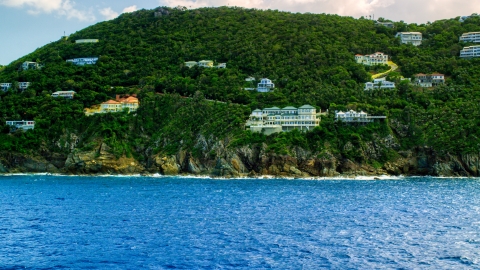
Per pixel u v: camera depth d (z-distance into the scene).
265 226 124.56
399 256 98.88
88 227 123.75
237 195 178.12
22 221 131.00
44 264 94.56
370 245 106.69
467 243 108.12
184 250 103.19
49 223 128.50
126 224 127.19
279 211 145.12
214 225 125.81
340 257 98.19
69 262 95.69
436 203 159.75
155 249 103.94
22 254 100.50
